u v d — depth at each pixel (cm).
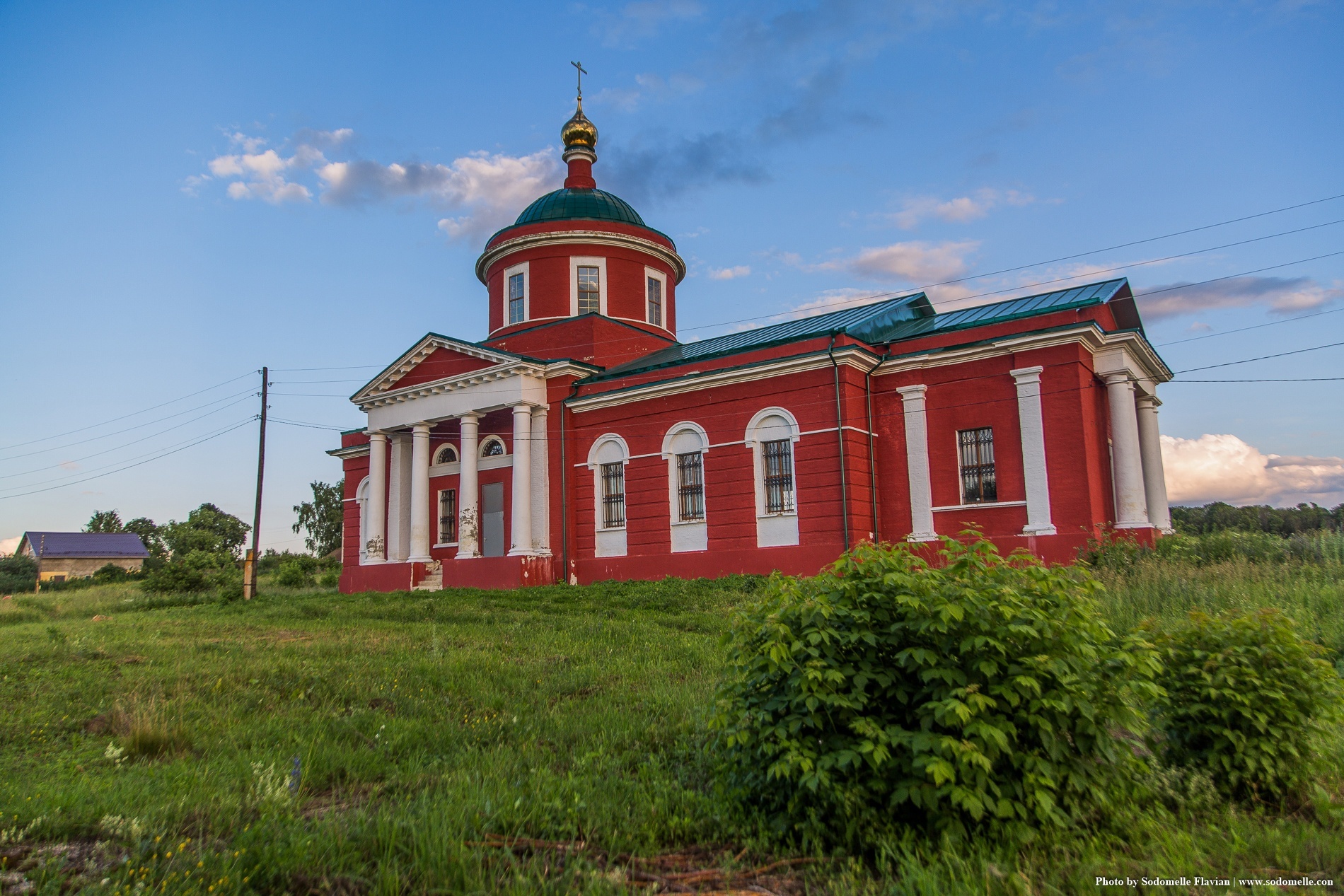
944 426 2139
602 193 3319
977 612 557
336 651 1441
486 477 2923
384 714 1003
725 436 2347
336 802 703
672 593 2072
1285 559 1686
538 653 1384
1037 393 1992
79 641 1530
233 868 521
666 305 3275
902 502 2173
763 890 514
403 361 2948
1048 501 1952
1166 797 627
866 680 562
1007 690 539
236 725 948
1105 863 511
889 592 591
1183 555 1730
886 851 517
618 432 2591
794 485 2208
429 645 1491
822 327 2483
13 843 579
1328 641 1141
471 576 2658
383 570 2920
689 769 738
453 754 826
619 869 527
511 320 3158
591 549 2612
